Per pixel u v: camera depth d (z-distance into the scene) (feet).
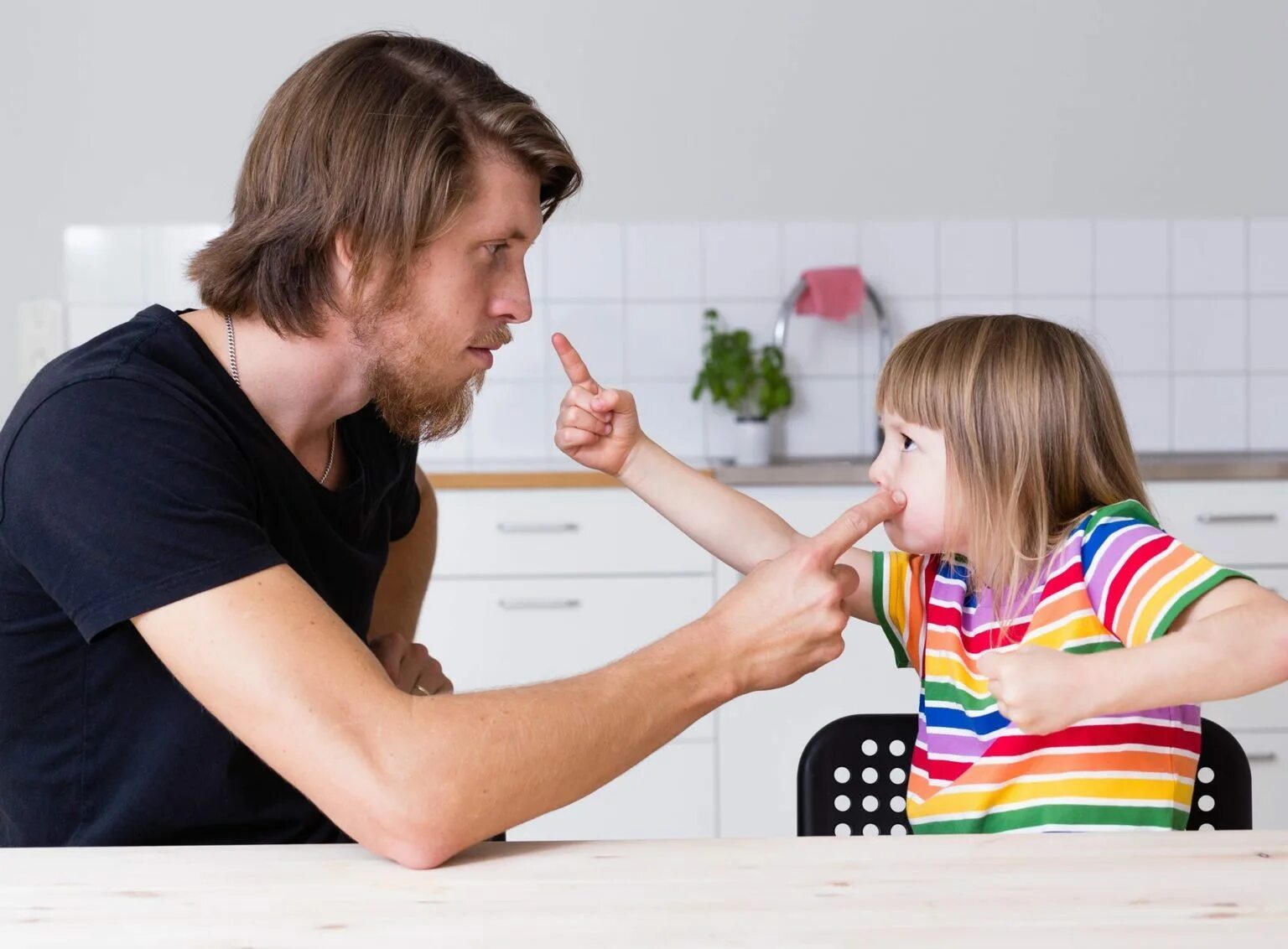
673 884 2.40
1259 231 11.10
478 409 10.94
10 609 3.31
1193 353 11.11
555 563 9.05
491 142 3.49
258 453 3.57
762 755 9.03
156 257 10.93
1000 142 11.01
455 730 2.72
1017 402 3.82
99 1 10.81
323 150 3.42
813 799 3.92
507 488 9.00
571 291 10.95
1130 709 2.85
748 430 10.39
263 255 3.52
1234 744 3.74
